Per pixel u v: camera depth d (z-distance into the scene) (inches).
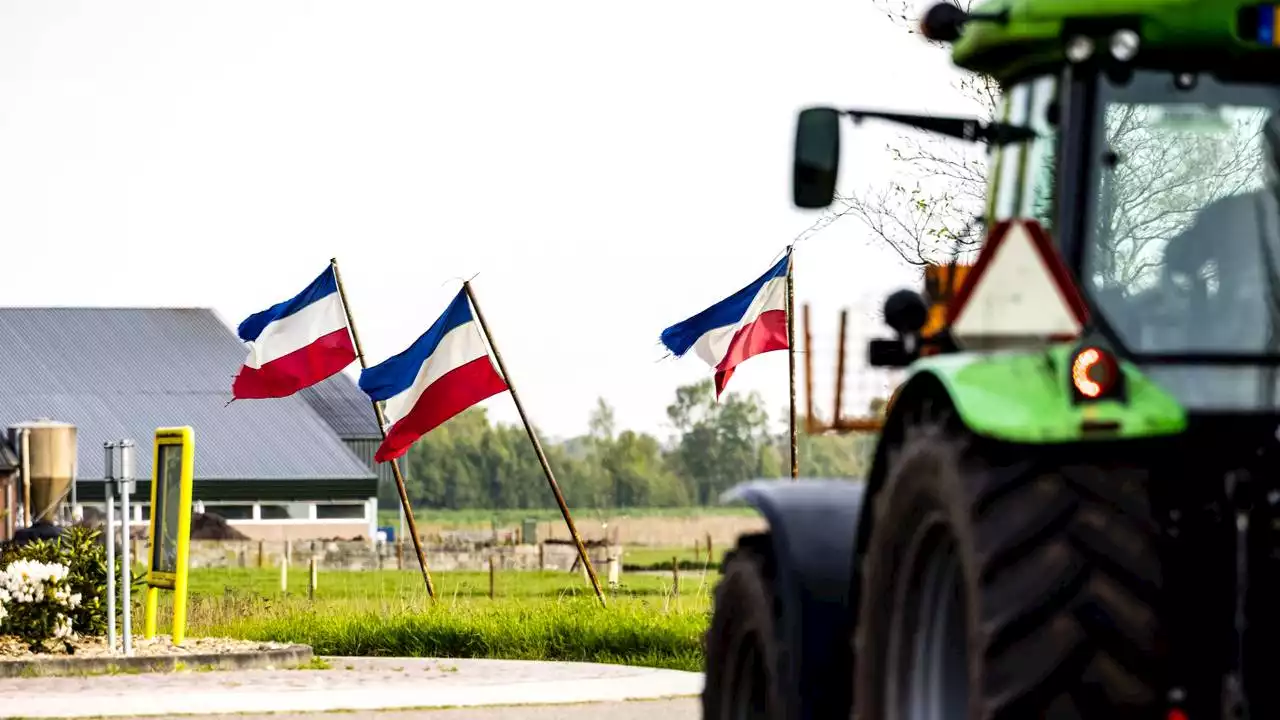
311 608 3009.4
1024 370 554.9
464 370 2827.3
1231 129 622.5
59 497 3280.0
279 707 1592.0
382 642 2354.8
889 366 713.0
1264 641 532.4
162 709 1568.7
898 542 599.5
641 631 2219.5
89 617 2160.4
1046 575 519.8
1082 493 532.1
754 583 738.8
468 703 1620.3
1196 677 527.2
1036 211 637.3
